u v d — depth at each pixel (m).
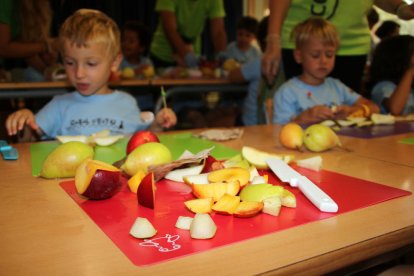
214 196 0.59
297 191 0.66
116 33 1.45
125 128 1.47
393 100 1.92
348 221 0.53
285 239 0.47
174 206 0.60
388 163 0.87
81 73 1.37
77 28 1.33
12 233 0.49
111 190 0.61
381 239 0.48
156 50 3.69
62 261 0.42
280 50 1.86
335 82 1.91
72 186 0.70
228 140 1.14
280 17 1.82
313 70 1.79
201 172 0.73
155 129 1.52
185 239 0.47
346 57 1.93
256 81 2.72
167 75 2.97
